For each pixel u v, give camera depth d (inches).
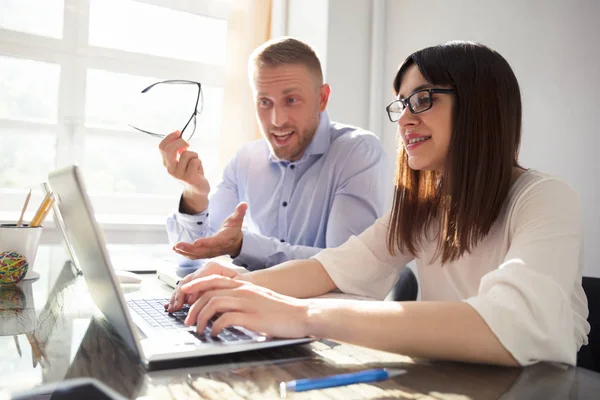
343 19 92.9
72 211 29.9
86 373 22.7
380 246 46.4
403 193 44.6
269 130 70.0
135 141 96.6
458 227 38.0
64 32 90.5
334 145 70.9
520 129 38.8
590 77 62.6
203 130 102.0
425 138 39.7
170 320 31.2
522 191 36.1
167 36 99.0
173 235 66.8
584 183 63.2
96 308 35.9
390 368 24.5
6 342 27.5
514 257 30.6
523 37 70.9
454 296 41.8
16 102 88.2
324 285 43.6
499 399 20.1
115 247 88.3
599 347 40.7
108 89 94.5
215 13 101.7
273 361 25.2
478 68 37.4
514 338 25.2
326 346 28.1
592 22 62.4
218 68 102.9
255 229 76.9
